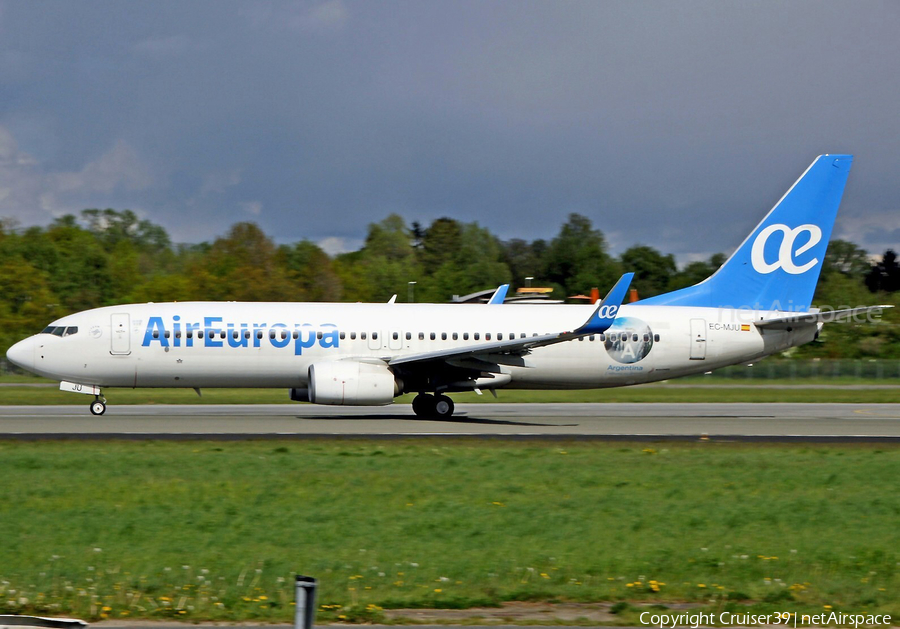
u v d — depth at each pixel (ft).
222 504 211.82
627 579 160.45
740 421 443.32
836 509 217.56
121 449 298.56
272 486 233.96
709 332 465.47
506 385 455.22
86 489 226.58
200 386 433.07
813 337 479.82
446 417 440.86
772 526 200.23
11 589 147.64
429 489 233.76
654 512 211.00
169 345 419.95
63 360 415.03
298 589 100.12
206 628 134.92
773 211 476.95
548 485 242.17
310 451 299.38
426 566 165.07
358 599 147.13
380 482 241.55
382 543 180.55
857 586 158.81
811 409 537.24
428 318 442.91
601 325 403.54
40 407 491.31
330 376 408.26
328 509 208.54
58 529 186.91
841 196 479.00
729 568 167.63
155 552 171.12
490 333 444.96
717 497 230.27
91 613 139.44
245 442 321.52
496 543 181.88
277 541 180.65
